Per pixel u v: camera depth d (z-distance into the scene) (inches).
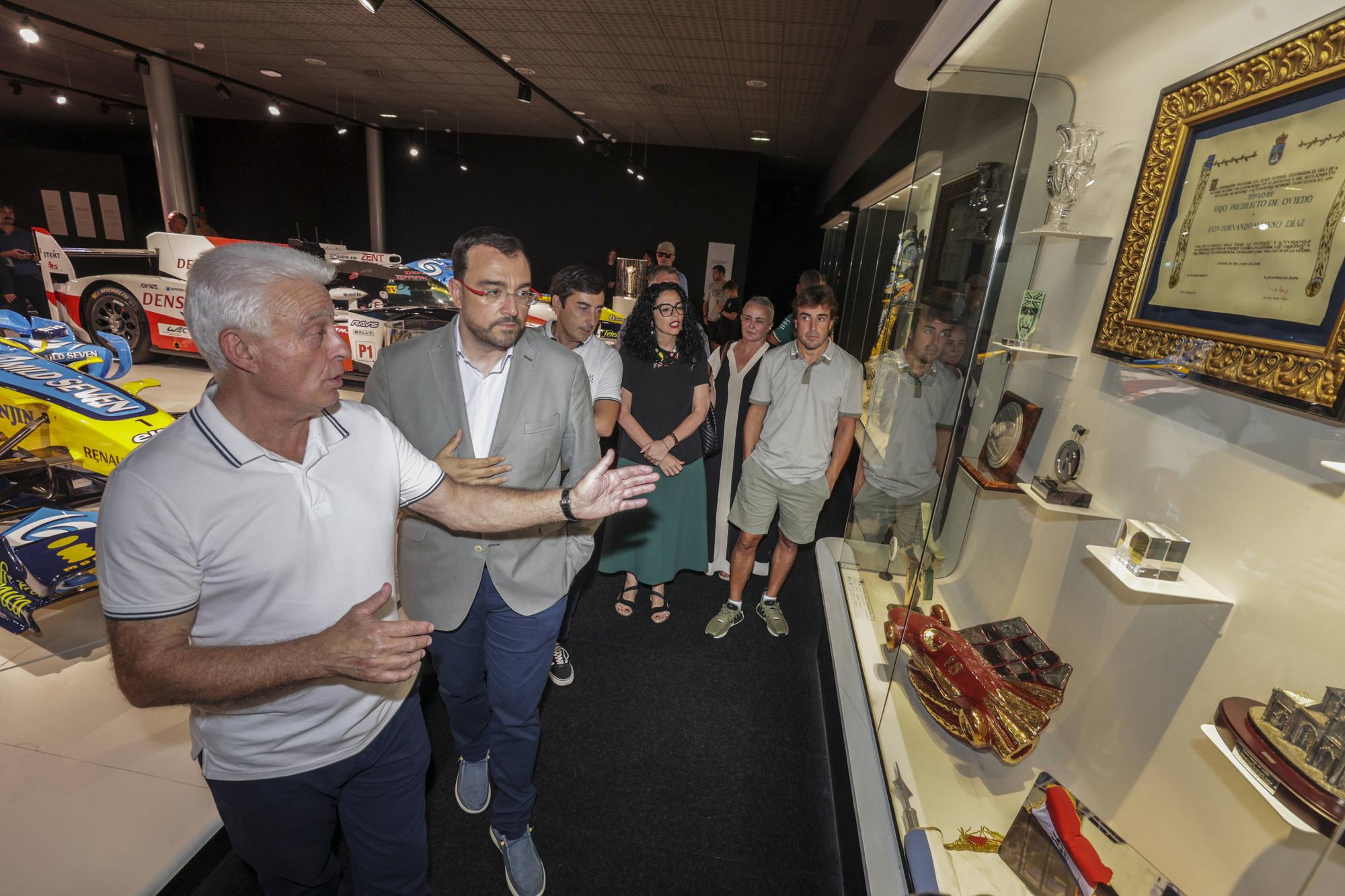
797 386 100.2
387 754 49.0
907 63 87.1
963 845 54.3
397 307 245.9
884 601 91.3
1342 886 29.8
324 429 42.3
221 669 35.4
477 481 55.5
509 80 333.4
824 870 69.8
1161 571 48.9
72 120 575.8
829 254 493.7
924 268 89.7
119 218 544.7
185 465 36.3
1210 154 49.1
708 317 507.5
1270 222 42.3
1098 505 60.9
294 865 47.6
